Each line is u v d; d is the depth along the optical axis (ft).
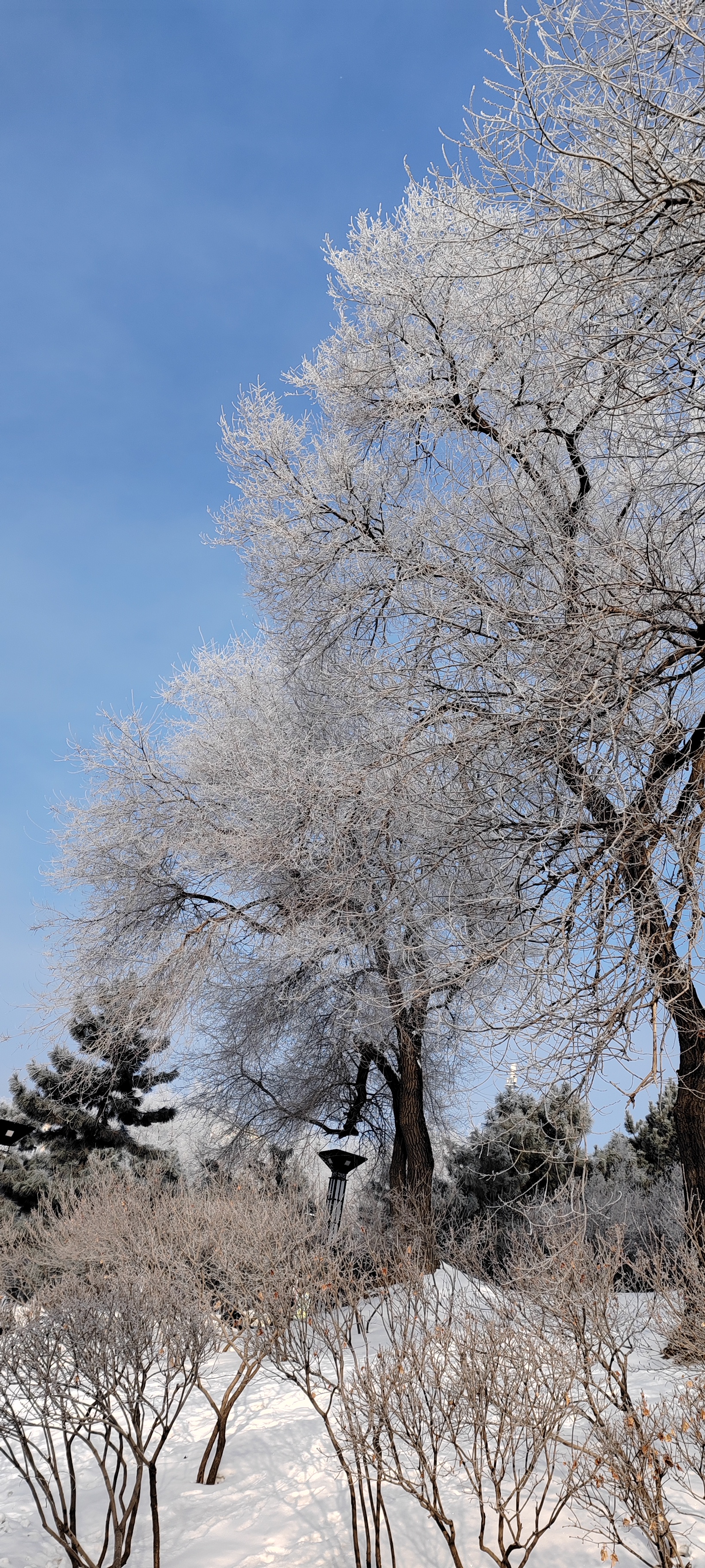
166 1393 15.85
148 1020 41.09
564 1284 15.65
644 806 19.27
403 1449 17.34
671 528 21.72
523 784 22.85
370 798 25.22
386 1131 51.03
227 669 46.37
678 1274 17.79
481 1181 49.16
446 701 23.90
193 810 41.78
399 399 29.96
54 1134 53.42
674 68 16.21
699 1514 14.06
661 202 16.20
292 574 35.68
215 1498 16.60
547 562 23.53
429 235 29.73
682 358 17.42
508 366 26.63
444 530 26.45
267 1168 42.75
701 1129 24.38
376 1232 28.96
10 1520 17.10
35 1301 17.85
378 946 34.40
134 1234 25.16
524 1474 14.14
